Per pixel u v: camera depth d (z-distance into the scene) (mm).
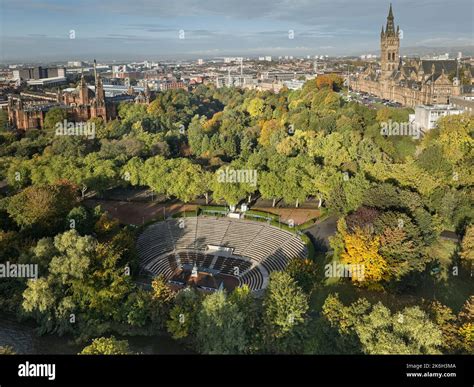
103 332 122625
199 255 167125
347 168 195625
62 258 125062
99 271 124625
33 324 127750
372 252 130250
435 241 153125
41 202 155375
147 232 177625
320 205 194375
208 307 110562
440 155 187125
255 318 113000
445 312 105000
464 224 159875
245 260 163875
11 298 130500
